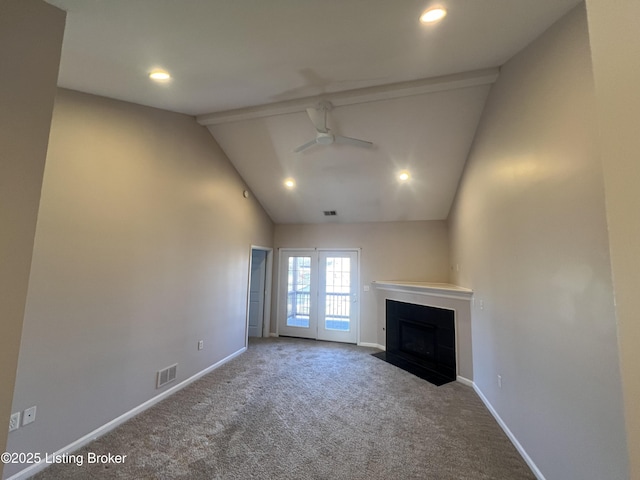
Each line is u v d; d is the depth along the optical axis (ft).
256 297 20.93
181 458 7.29
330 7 5.29
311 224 20.62
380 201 17.26
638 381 1.86
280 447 7.79
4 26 4.10
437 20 5.85
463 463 7.21
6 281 4.03
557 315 5.91
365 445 7.92
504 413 8.67
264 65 7.45
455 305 13.04
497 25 6.11
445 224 18.11
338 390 11.57
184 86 8.43
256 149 14.12
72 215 7.63
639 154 1.95
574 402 5.35
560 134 5.77
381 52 7.11
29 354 6.67
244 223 16.57
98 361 8.18
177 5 5.00
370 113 11.22
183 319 11.55
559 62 5.81
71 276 7.55
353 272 19.56
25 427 6.56
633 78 2.00
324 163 14.73
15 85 4.21
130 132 9.36
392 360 15.51
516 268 7.79
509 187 8.23
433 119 11.32
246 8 5.20
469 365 12.26
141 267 9.62
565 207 5.63
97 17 5.24
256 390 11.42
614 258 1.99
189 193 11.93
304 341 19.40
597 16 2.15
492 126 9.57
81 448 7.60
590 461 4.91
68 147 7.64
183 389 11.36
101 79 7.61
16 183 4.17
